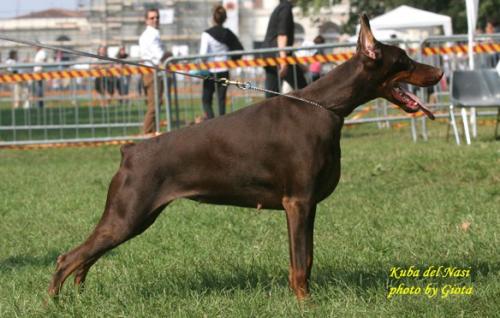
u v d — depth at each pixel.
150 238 7.72
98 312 5.25
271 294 5.49
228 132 5.31
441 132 16.11
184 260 6.64
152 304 5.38
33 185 11.43
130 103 16.03
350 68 5.43
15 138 15.81
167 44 44.78
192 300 5.43
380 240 7.00
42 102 16.42
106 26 44.59
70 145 15.88
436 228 7.39
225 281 5.98
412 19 23.31
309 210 5.24
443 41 14.33
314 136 5.24
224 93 14.69
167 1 44.53
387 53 5.45
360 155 12.69
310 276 5.85
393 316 4.89
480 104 13.00
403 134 16.36
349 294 5.36
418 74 5.51
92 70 14.51
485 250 6.41
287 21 14.54
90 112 15.89
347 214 8.40
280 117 5.30
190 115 18.81
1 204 9.95
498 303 5.01
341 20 51.56
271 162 5.27
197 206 9.25
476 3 13.80
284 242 7.27
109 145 16.75
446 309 4.94
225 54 14.03
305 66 16.67
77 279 5.59
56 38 47.88
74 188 10.91
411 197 9.18
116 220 5.21
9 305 5.56
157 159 5.25
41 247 7.63
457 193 9.18
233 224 8.20
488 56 15.79
